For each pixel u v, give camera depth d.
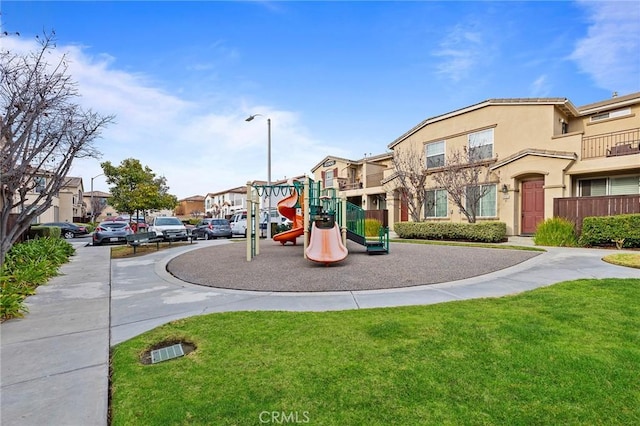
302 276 7.30
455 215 17.12
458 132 17.20
